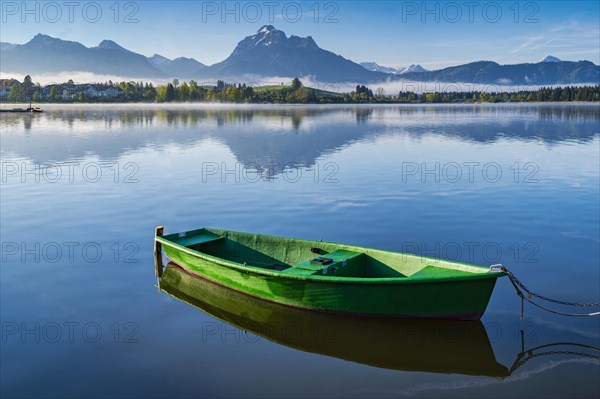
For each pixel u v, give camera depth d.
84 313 12.24
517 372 9.47
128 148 45.81
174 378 9.34
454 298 11.08
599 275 14.21
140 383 9.18
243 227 19.64
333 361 9.95
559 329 11.16
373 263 13.22
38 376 9.40
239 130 67.50
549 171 32.06
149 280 14.38
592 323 11.39
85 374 9.47
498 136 57.59
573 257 15.77
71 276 14.60
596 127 70.38
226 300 13.24
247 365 9.80
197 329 11.40
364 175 31.05
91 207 22.98
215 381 9.23
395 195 25.06
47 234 18.83
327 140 53.75
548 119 92.94
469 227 19.38
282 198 24.58
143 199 24.56
